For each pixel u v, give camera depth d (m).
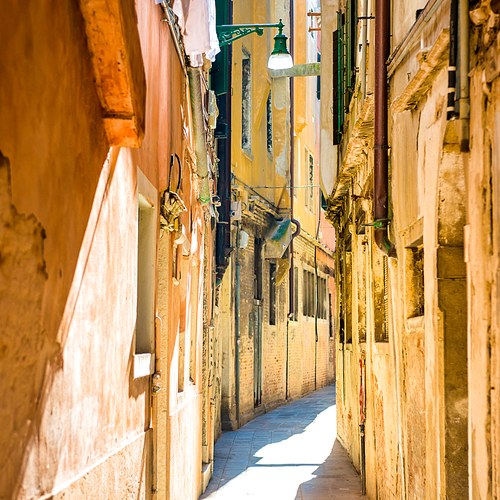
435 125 4.81
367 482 9.01
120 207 4.26
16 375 2.50
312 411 19.19
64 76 3.01
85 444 3.44
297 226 20.52
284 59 11.88
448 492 4.58
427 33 4.83
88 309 3.50
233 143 15.66
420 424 5.52
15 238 2.48
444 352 4.67
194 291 9.49
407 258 6.02
